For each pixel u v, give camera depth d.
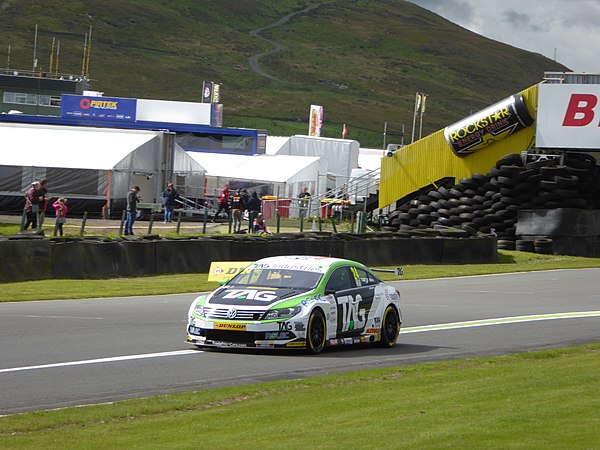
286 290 25.50
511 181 72.31
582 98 71.69
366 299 27.05
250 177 97.06
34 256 44.41
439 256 61.06
